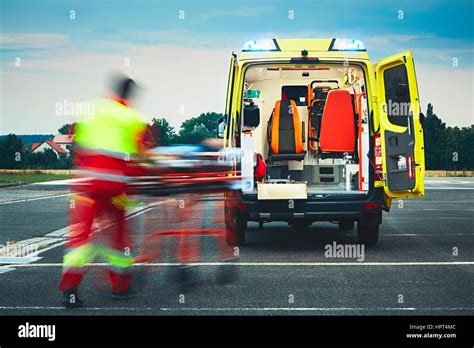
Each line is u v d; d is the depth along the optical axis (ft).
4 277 29.99
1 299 25.40
